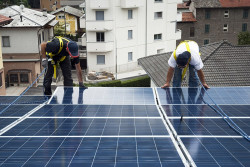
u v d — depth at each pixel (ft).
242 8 172.55
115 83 110.73
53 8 314.35
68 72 30.89
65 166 12.10
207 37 176.65
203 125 18.65
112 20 131.54
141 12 140.56
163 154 13.29
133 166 11.98
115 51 137.08
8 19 79.77
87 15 131.23
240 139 15.71
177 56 27.86
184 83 55.57
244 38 157.48
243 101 26.35
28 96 29.04
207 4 171.63
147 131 17.25
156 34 149.69
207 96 27.66
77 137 16.19
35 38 116.47
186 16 174.19
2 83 82.99
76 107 24.23
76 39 186.60
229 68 64.08
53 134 16.79
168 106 24.31
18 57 117.29
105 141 15.44
